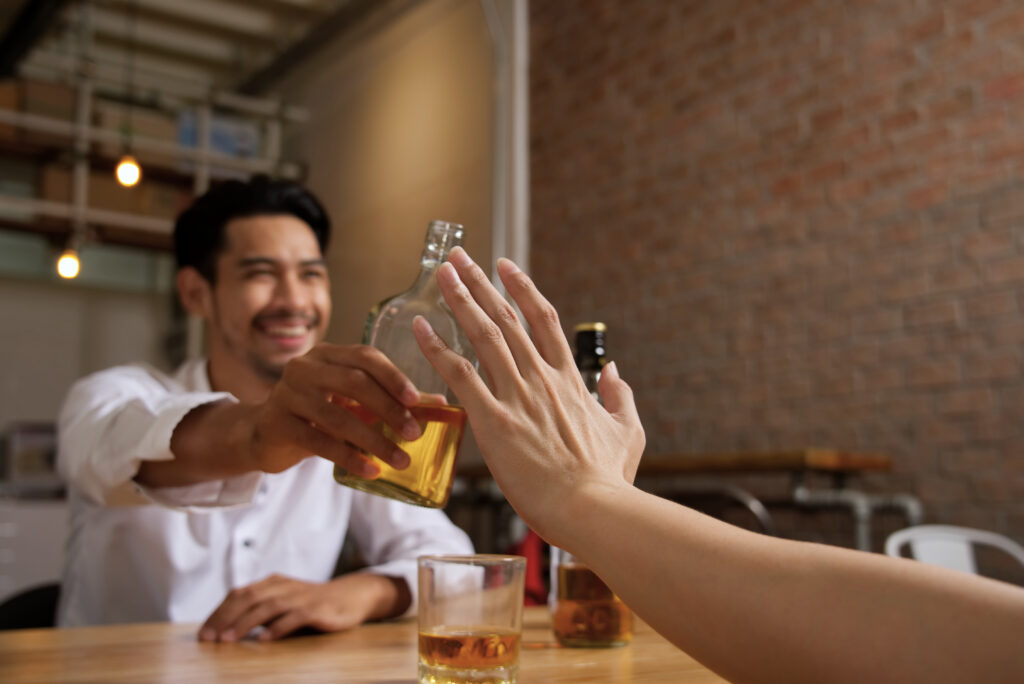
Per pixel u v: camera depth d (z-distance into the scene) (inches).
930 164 118.3
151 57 203.9
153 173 182.7
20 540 141.4
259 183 52.2
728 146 141.4
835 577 16.0
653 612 17.7
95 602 51.6
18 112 169.0
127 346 202.2
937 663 14.6
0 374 188.1
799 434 129.3
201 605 51.3
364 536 56.2
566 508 19.5
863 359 123.3
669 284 147.6
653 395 148.3
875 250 123.0
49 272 193.8
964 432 112.8
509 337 21.9
